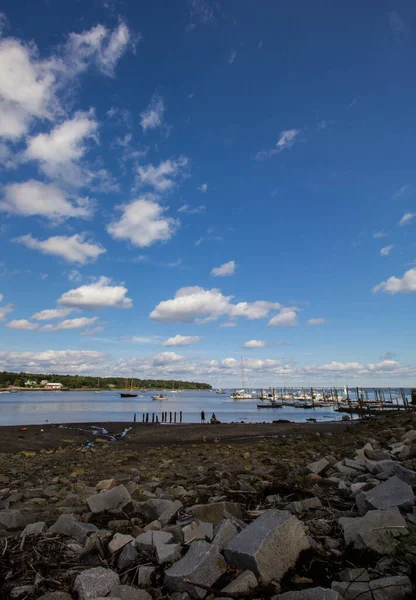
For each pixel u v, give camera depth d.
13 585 4.01
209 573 3.89
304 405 105.19
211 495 7.83
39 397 184.50
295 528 4.35
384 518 4.64
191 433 32.72
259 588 3.67
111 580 3.83
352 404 106.81
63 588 3.95
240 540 4.15
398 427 18.45
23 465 16.38
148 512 6.50
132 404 118.94
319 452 14.77
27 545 5.11
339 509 6.06
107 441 28.14
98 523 6.29
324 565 4.13
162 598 3.72
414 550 3.92
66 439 29.00
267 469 11.41
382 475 7.28
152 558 4.44
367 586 3.53
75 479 12.17
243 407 107.12
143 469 13.49
